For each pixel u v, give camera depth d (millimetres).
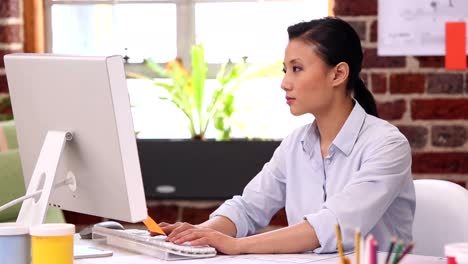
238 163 3469
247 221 2346
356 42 2236
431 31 3338
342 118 2244
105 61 1751
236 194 3473
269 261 1919
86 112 1828
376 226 2189
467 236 2227
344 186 2205
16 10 3568
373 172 2111
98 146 1828
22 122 2041
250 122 3580
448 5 3314
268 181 2389
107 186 1843
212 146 3480
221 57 3641
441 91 3373
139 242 2033
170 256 1928
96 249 2039
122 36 3682
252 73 3553
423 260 1924
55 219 2969
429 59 3369
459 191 2277
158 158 3494
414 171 3406
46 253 1648
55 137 1891
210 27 3643
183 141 3494
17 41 3586
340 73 2205
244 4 3605
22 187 2963
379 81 3387
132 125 1793
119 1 3672
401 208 2223
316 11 3555
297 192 2307
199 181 3484
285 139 2396
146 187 3502
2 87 3549
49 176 1863
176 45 3674
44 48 3691
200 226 2234
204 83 3541
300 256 1997
